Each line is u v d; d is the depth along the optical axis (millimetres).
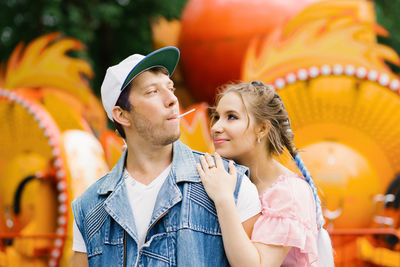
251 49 5383
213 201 2020
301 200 2285
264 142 2479
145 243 1973
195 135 5020
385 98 5168
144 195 2068
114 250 2025
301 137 5195
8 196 5961
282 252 2135
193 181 2037
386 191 5289
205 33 6805
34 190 5828
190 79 7055
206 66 6824
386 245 5348
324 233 2285
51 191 5848
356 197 5188
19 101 5875
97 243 2068
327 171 5141
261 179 2469
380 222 5277
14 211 5934
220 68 6742
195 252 1939
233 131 2418
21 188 5895
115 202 2051
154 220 1976
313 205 2377
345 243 5262
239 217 1982
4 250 5785
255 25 6516
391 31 13000
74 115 6094
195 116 5090
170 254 1960
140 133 2062
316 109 5188
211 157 2113
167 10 10859
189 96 7219
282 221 2164
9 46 10625
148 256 1971
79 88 6734
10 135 5930
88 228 2102
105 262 2031
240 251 1929
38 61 6684
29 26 10562
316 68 5133
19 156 5883
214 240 1985
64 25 10000
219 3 6777
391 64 12125
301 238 2164
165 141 2055
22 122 5867
